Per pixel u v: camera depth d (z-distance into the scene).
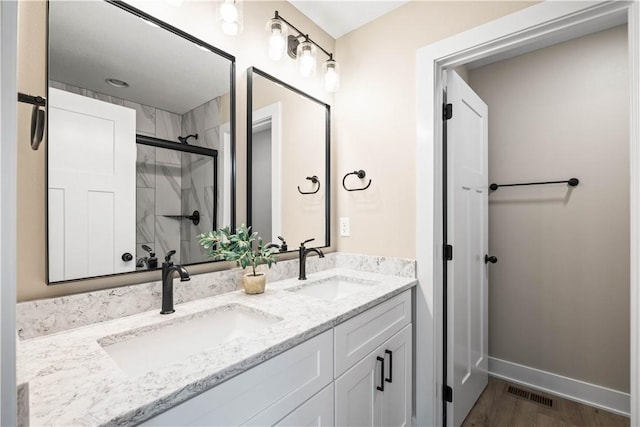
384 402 1.31
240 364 0.72
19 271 0.85
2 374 0.34
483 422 1.77
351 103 1.93
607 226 1.88
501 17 1.38
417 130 1.62
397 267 1.68
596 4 1.16
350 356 1.10
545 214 2.10
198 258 1.26
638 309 1.10
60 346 0.80
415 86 1.65
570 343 2.01
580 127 1.97
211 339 1.08
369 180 1.83
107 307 0.97
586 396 1.93
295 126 1.72
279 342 0.82
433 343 1.57
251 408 0.76
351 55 1.93
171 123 1.19
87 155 0.98
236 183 1.41
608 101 1.88
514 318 2.21
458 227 1.69
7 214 0.35
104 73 1.02
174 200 1.19
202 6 1.30
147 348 0.93
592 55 1.94
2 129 0.35
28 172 0.86
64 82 0.94
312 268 1.77
